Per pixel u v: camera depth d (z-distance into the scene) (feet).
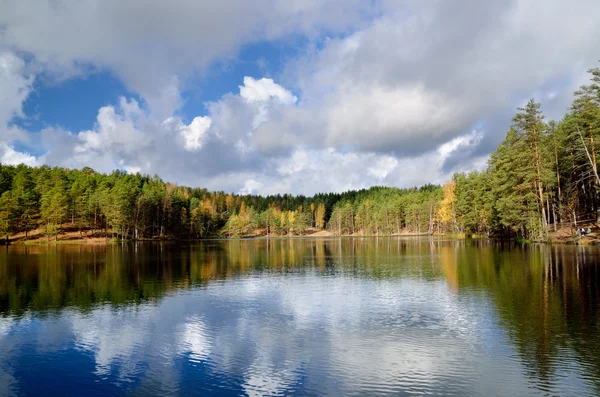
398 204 550.36
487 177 269.85
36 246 288.71
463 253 168.14
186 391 37.88
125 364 45.01
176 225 468.34
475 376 39.78
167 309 71.26
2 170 430.61
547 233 189.06
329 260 162.71
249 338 53.57
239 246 298.56
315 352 47.80
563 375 39.34
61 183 384.88
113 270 130.72
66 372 43.06
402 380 39.37
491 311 64.03
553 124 206.69
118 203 351.87
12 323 62.69
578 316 58.95
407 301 74.69
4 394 38.04
